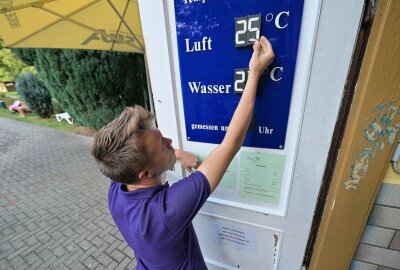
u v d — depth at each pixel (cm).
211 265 150
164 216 72
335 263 111
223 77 90
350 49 71
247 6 76
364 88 77
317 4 68
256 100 88
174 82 102
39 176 429
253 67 78
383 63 71
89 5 208
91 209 322
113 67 529
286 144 92
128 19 250
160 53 99
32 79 839
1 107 1116
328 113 81
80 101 591
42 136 671
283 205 106
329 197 101
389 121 78
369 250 107
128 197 81
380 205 95
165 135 118
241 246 130
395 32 67
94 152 75
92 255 244
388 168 88
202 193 74
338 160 92
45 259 242
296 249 114
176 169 125
